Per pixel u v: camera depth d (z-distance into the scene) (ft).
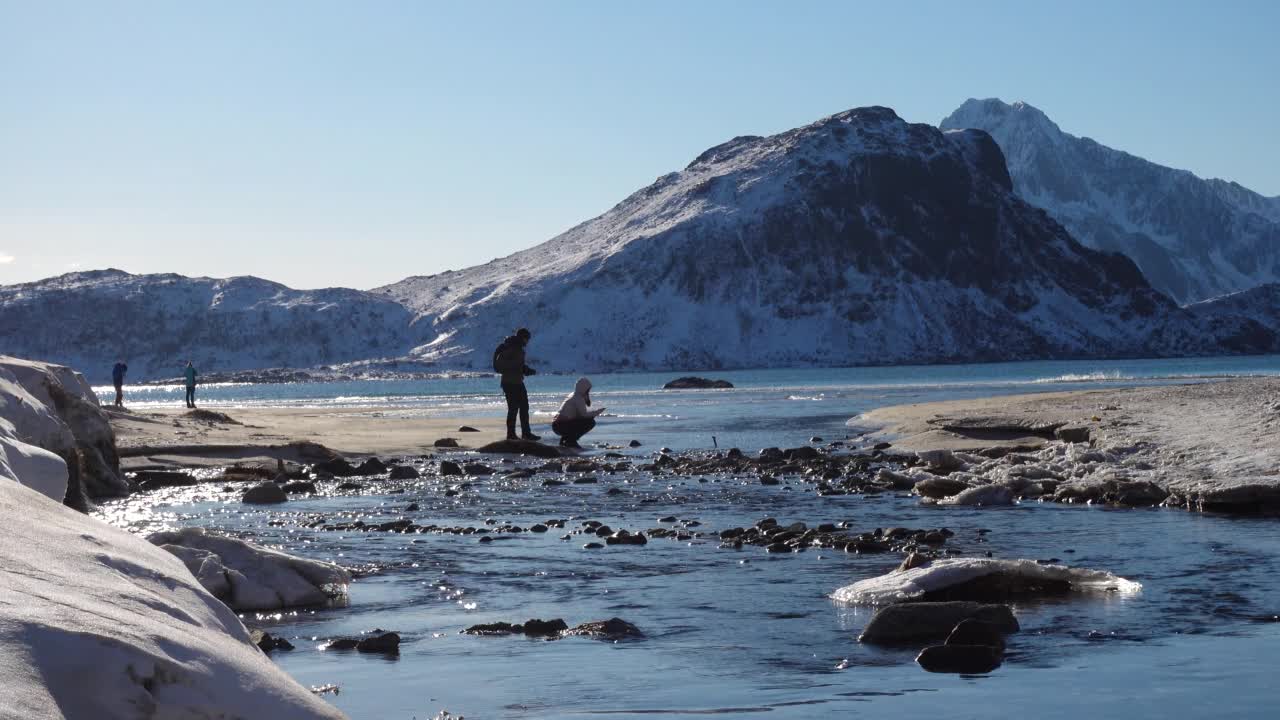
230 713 11.96
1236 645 24.73
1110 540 42.24
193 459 88.53
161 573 14.29
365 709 20.70
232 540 33.47
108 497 64.28
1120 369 530.68
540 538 45.57
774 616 29.32
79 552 13.65
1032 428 90.68
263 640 25.94
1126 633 26.30
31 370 63.31
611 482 72.69
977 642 24.91
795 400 229.45
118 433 106.42
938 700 20.65
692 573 36.40
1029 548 40.47
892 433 107.34
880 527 47.39
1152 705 19.99
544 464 87.86
